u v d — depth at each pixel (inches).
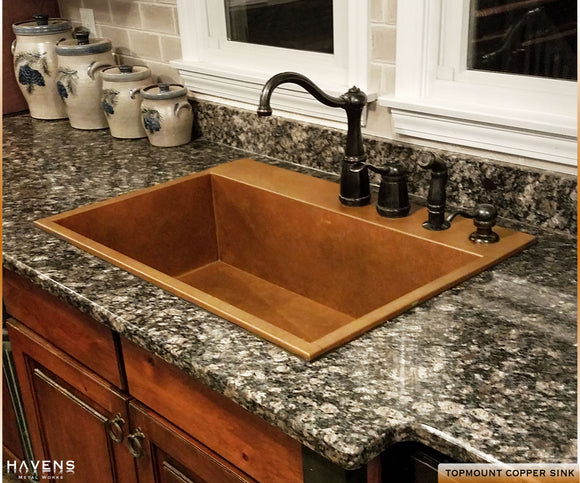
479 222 52.7
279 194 64.0
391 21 59.7
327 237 61.4
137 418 52.8
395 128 61.7
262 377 40.0
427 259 54.4
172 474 51.9
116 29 89.0
